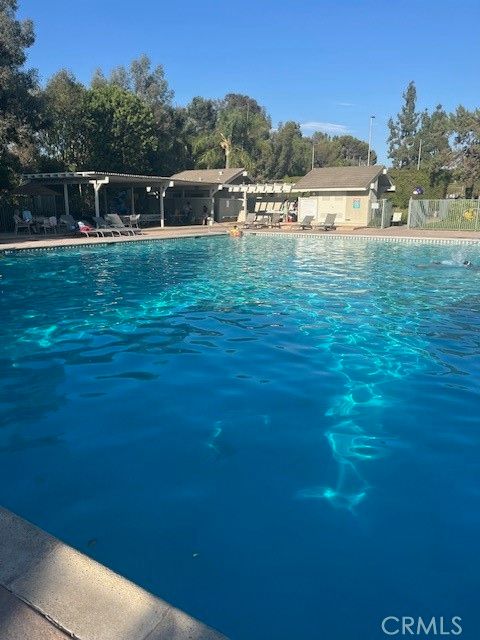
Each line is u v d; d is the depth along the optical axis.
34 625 2.13
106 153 36.47
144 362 7.07
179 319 9.47
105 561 3.23
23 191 24.45
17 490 4.03
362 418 5.36
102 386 6.20
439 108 76.50
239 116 54.44
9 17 22.80
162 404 5.69
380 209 31.33
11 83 22.06
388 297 11.51
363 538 3.49
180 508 3.80
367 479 4.22
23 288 12.45
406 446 4.80
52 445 4.77
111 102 36.09
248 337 8.27
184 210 36.00
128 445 4.77
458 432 5.07
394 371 6.74
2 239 21.08
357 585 3.05
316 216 33.59
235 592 2.99
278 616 2.82
